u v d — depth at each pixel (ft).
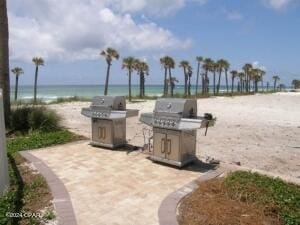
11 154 26.58
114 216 15.75
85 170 22.62
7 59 35.60
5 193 17.67
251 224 14.78
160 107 23.72
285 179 20.54
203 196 17.98
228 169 23.00
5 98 35.58
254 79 315.99
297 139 41.29
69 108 80.74
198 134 43.45
